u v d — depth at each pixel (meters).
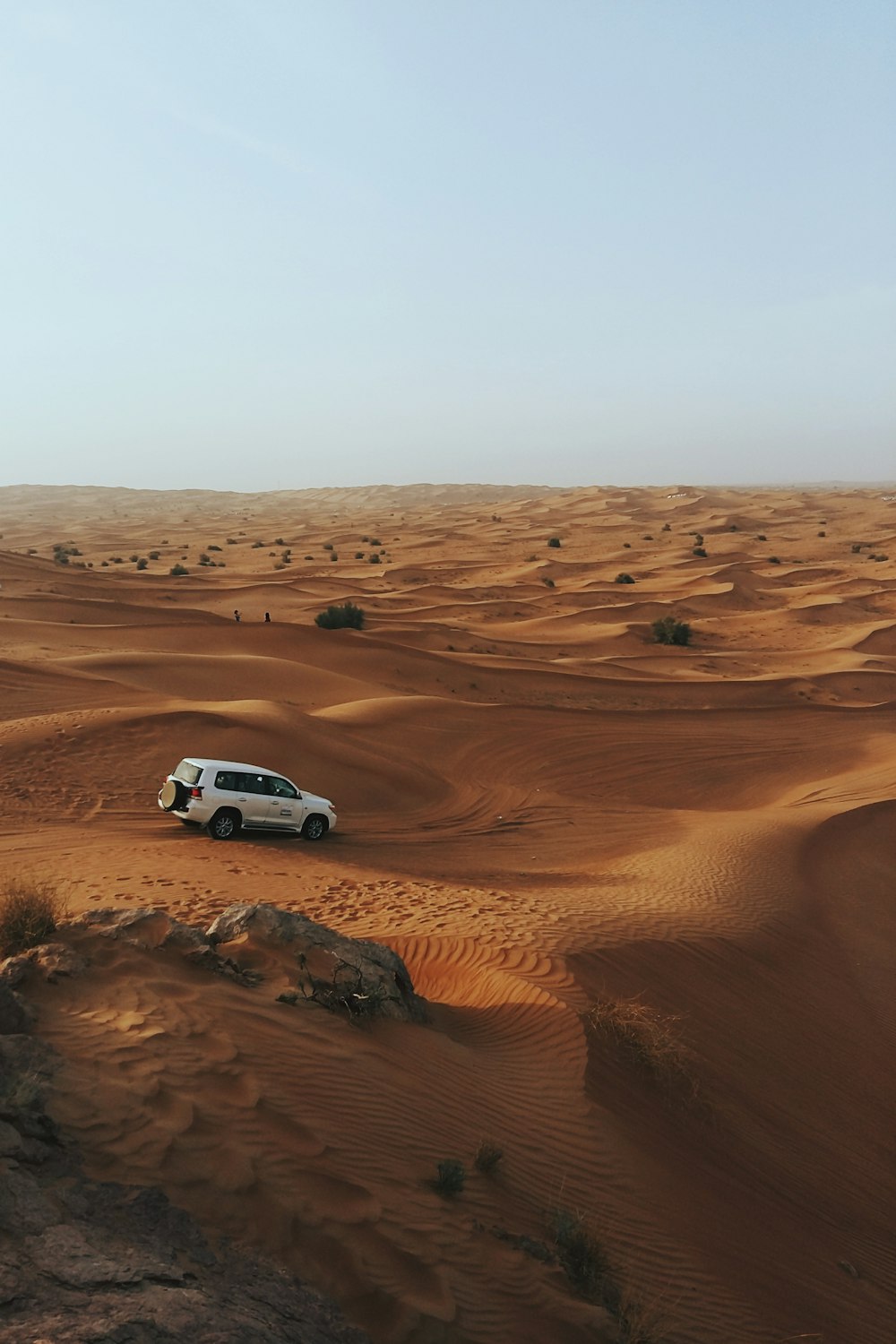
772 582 103.06
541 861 24.56
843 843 26.55
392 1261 5.97
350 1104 7.53
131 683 38.88
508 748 37.19
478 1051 10.30
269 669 44.69
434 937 14.34
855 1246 9.73
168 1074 6.85
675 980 13.92
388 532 173.50
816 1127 11.91
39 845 20.06
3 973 7.82
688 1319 7.05
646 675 59.66
